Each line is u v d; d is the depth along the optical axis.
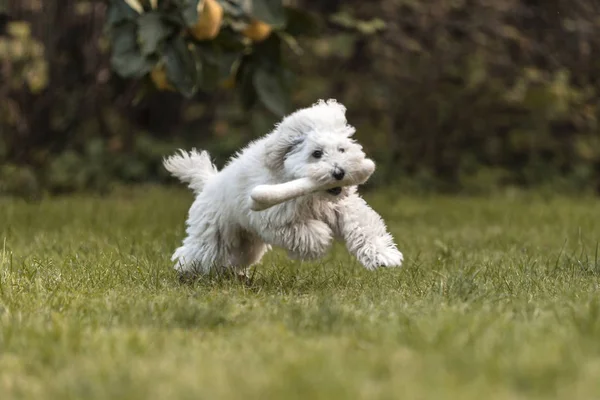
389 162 24.05
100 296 9.34
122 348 6.98
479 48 23.73
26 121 23.45
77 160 23.09
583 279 10.21
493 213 19.09
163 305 8.56
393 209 19.86
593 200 22.72
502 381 5.95
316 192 9.15
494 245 13.90
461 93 23.97
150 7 12.91
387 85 24.03
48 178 22.56
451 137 24.97
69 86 24.05
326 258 12.49
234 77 14.32
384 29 21.94
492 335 7.14
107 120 24.53
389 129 24.30
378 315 8.10
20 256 12.09
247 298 9.21
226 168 10.30
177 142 24.56
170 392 5.88
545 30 23.86
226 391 5.83
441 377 6.02
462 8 23.28
